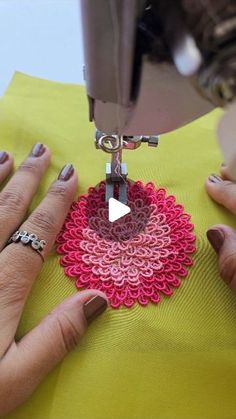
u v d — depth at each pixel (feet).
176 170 2.09
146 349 1.70
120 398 1.62
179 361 1.68
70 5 2.59
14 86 2.30
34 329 1.67
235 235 1.86
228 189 1.99
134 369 1.66
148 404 1.62
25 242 1.78
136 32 1.09
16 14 2.54
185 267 1.85
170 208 1.96
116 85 1.18
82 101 2.28
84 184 2.03
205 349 1.71
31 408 1.60
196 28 0.98
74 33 2.50
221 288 1.83
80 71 2.40
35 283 1.81
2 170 2.02
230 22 0.93
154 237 1.88
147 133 1.36
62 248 1.86
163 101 1.18
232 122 0.98
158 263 1.84
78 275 1.82
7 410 1.57
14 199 1.90
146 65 1.11
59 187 1.93
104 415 1.59
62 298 1.79
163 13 1.09
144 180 2.05
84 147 2.14
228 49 0.95
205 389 1.65
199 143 2.18
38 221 1.83
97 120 1.38
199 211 1.99
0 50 2.43
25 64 2.40
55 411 1.59
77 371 1.65
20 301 1.71
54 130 2.18
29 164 2.01
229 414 1.62
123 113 1.27
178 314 1.77
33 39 2.47
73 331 1.66
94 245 1.86
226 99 0.98
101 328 1.73
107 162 2.10
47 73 2.38
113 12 1.03
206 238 1.92
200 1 0.96
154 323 1.74
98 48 1.12
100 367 1.66
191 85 1.11
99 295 1.72
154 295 1.79
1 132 2.16
